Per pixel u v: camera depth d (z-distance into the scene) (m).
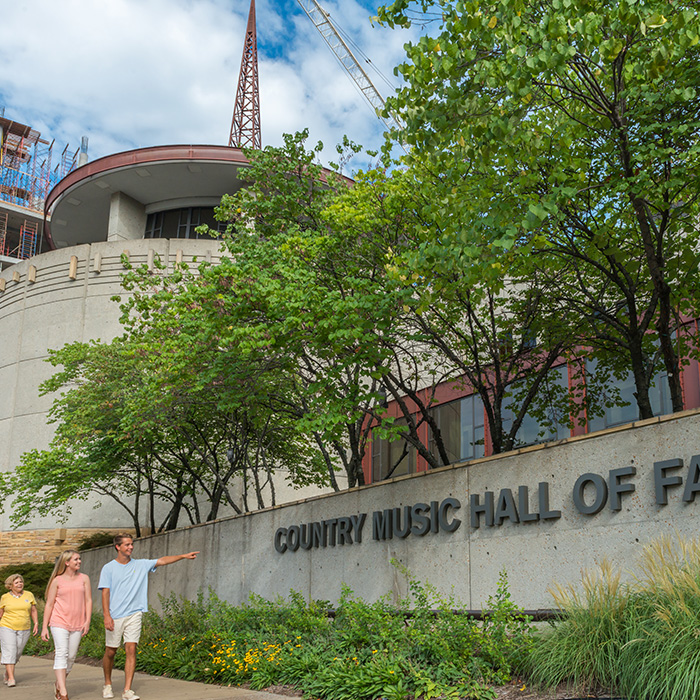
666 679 5.34
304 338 12.77
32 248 87.56
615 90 9.12
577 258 12.04
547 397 15.93
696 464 7.42
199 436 22.75
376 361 12.48
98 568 25.77
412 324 13.66
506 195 9.29
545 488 9.10
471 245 9.09
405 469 26.55
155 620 14.09
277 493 33.22
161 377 14.88
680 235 12.25
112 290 36.09
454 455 24.03
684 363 13.55
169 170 39.34
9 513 35.03
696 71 9.12
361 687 7.40
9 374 37.66
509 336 14.99
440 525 10.59
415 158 12.14
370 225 13.11
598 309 12.05
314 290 11.95
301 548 13.86
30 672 12.53
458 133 9.21
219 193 41.16
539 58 7.70
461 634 7.68
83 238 48.19
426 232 11.03
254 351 13.24
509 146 9.07
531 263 10.19
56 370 36.06
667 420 7.90
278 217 16.81
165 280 15.97
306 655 9.07
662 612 5.84
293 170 17.17
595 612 6.48
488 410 13.49
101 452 23.12
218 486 23.73
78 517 33.50
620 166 10.82
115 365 22.23
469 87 8.75
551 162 9.74
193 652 11.35
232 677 9.73
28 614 10.66
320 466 24.91
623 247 12.34
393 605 11.19
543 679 6.54
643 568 6.97
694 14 7.58
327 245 13.62
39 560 32.91
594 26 7.71
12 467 35.88
